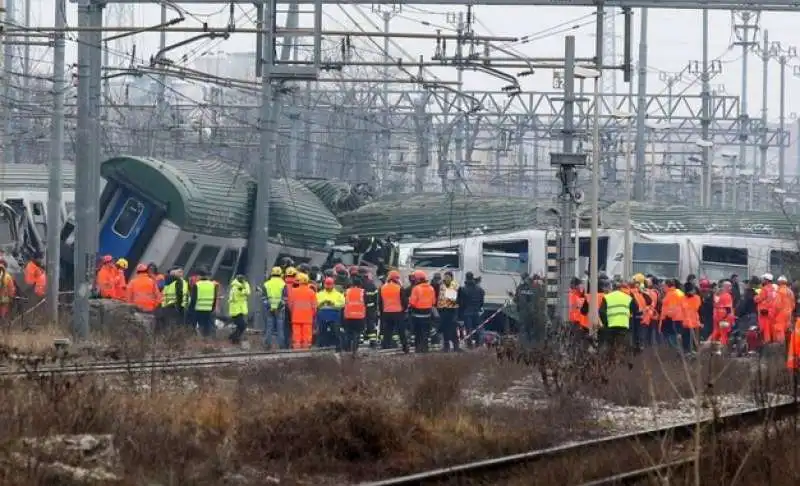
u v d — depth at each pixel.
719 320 139.75
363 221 186.62
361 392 72.94
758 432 68.94
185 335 130.00
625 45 131.38
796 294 145.62
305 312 131.12
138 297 135.50
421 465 63.56
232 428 65.81
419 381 88.25
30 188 170.75
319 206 184.75
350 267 159.25
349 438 64.56
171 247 157.00
